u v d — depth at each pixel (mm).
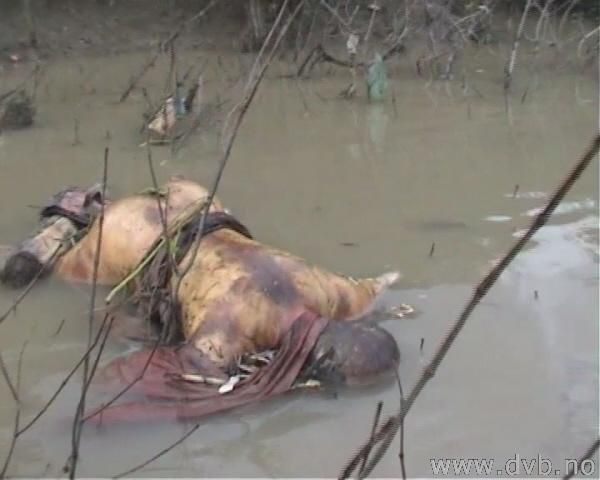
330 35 11750
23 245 5590
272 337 4414
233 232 4945
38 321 5062
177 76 9805
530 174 7188
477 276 5391
